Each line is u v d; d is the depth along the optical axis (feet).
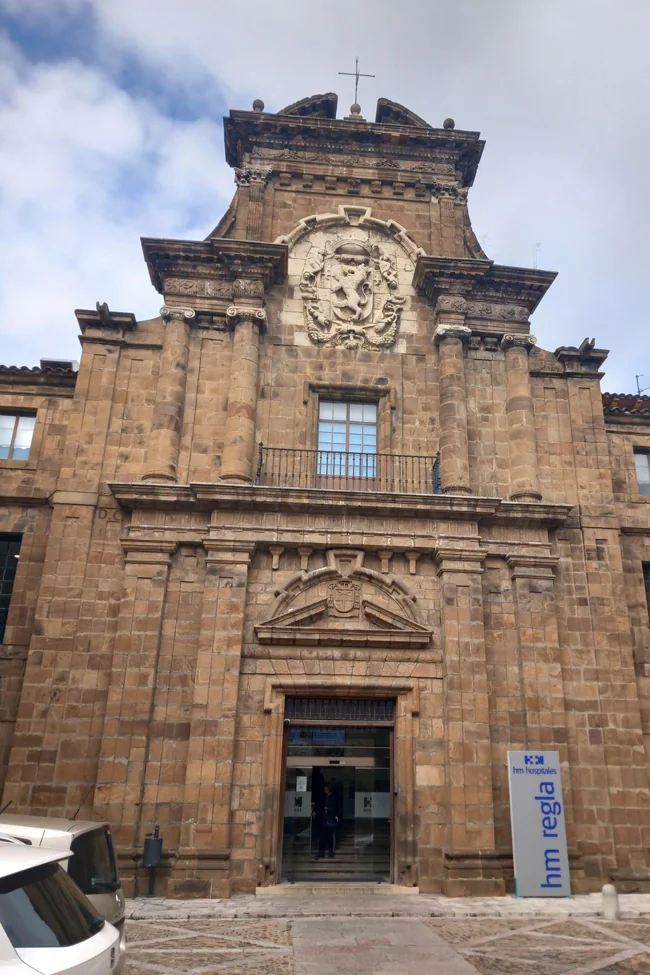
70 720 51.88
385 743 54.49
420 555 57.72
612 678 57.11
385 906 45.83
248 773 51.19
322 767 53.57
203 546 56.49
